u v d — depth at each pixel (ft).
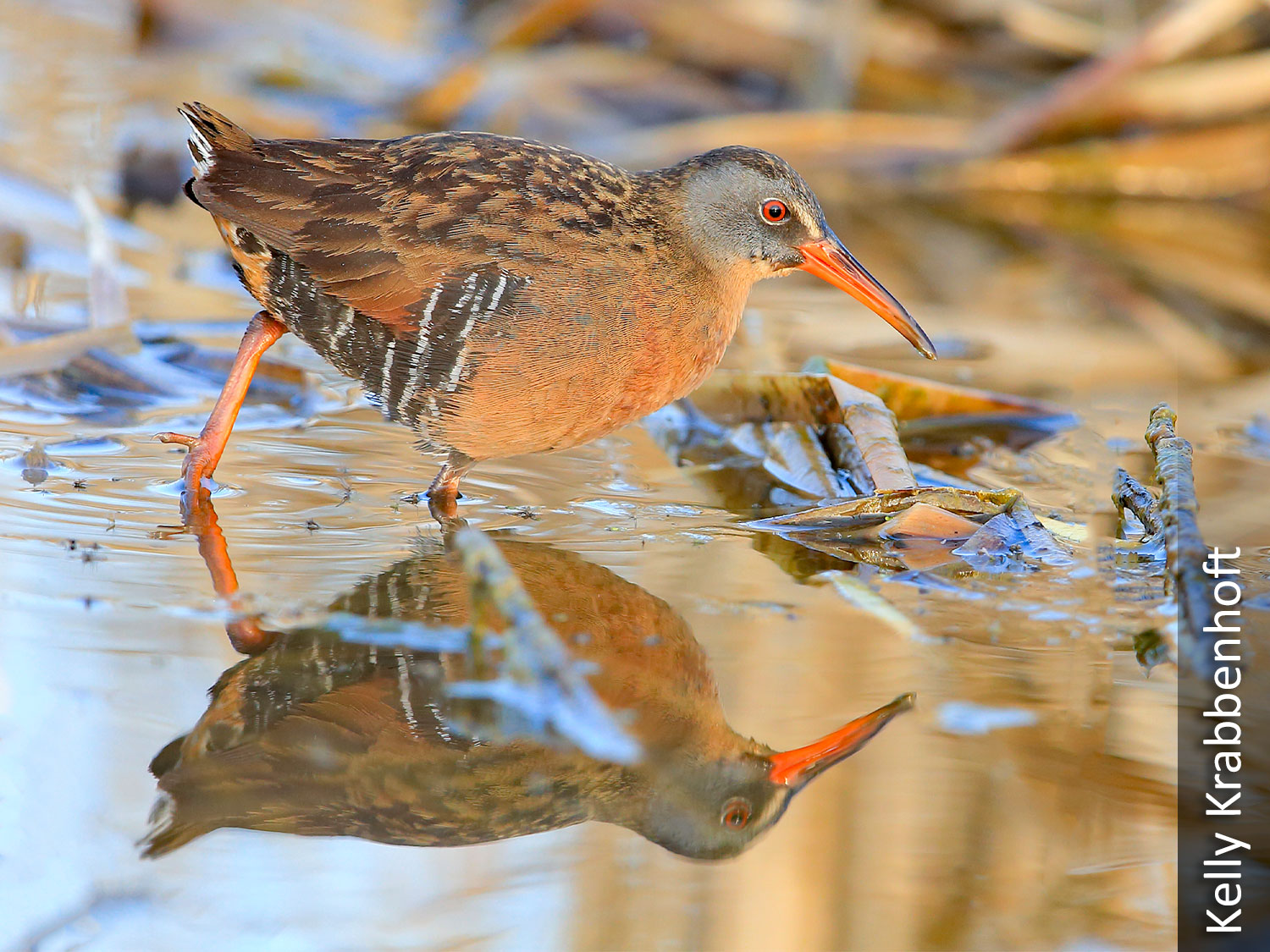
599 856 19.25
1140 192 58.03
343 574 26.37
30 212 46.01
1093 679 23.89
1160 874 19.27
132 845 18.71
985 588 27.53
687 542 29.53
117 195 51.55
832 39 59.41
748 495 32.78
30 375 35.29
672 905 18.47
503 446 29.86
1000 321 46.75
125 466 31.32
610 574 27.50
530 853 19.24
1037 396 39.73
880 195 57.52
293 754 20.84
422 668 22.79
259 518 28.96
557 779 20.77
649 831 19.90
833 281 32.76
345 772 20.52
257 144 29.12
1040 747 21.83
